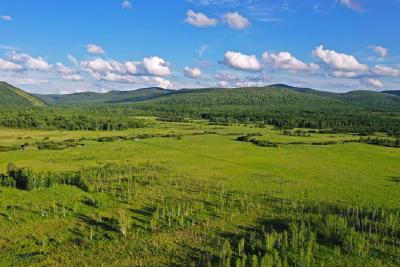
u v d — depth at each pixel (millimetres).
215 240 96688
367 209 114625
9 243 93375
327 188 147750
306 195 137125
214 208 120312
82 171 165625
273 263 81625
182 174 168625
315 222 105812
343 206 123625
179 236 98750
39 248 91188
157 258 87188
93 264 84312
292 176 168875
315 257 87438
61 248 91562
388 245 93375
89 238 96750
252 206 122500
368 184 155625
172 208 114312
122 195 132375
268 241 89188
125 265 84062
